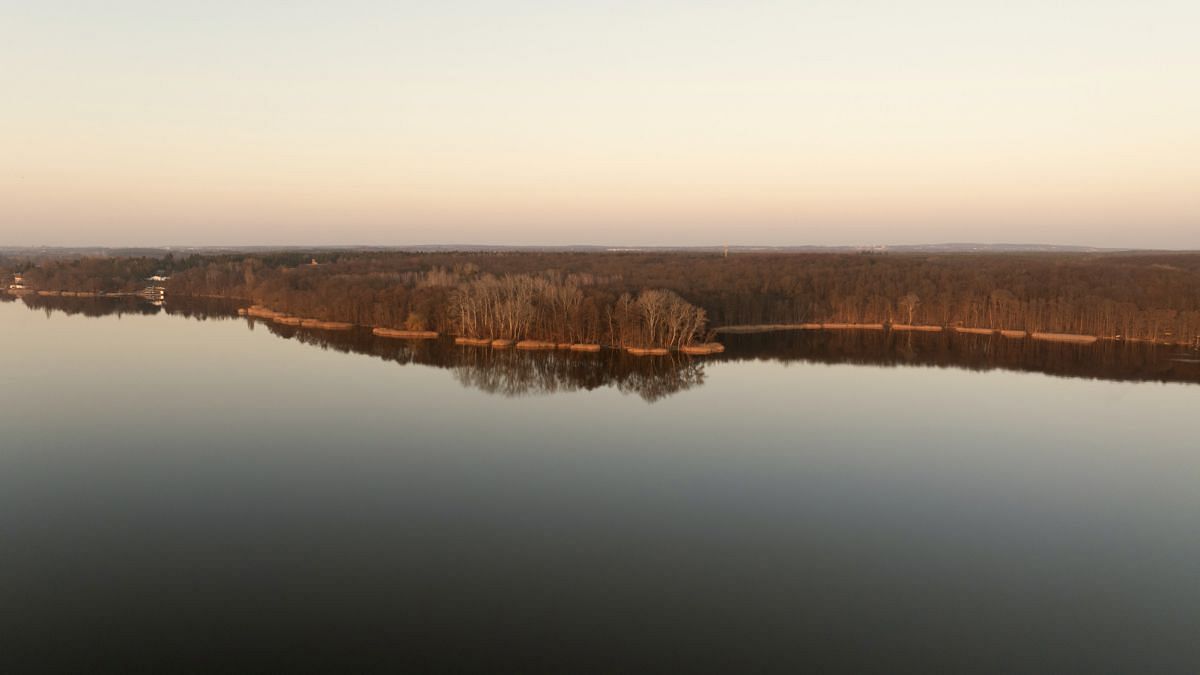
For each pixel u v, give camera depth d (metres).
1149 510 52.09
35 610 36.69
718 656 33.84
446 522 48.06
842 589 40.25
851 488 55.78
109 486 53.19
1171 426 74.31
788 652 34.28
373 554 43.25
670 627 36.16
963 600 39.34
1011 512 51.50
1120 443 68.38
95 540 44.44
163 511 49.03
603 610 37.56
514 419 73.50
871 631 36.22
